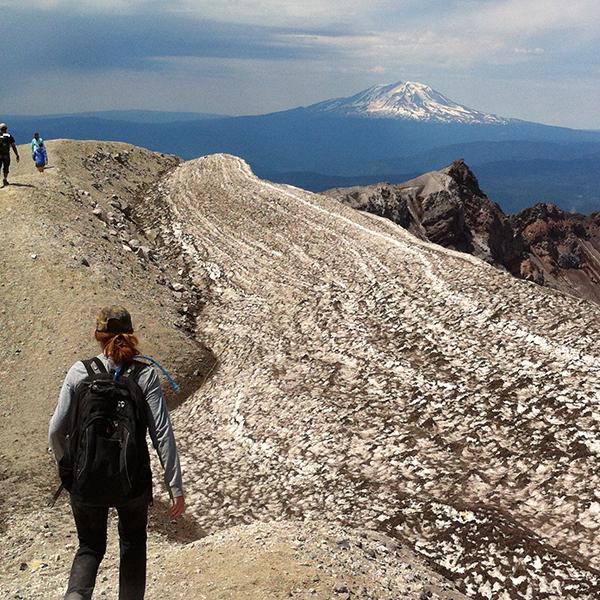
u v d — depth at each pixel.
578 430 16.89
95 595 9.44
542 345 21.84
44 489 19.39
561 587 12.37
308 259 37.97
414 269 32.78
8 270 31.61
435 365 22.84
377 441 19.36
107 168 61.16
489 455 17.36
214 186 57.47
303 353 26.69
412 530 15.09
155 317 31.50
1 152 40.66
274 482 19.09
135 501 6.75
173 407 26.59
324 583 9.17
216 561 9.86
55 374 25.91
